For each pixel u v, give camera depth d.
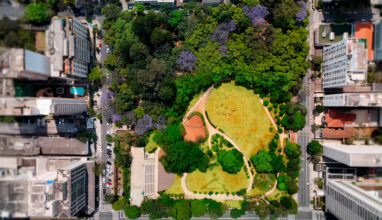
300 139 124.50
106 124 125.56
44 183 104.94
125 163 120.62
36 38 111.44
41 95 124.19
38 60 99.31
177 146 118.31
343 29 119.38
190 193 126.38
